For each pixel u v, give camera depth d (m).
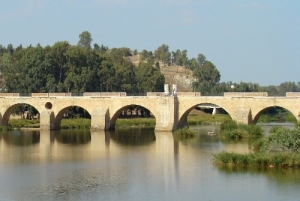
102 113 109.56
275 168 60.62
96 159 70.06
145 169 62.44
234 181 54.97
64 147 82.25
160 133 102.50
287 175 56.88
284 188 51.81
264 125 118.88
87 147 82.12
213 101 101.19
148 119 136.88
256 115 97.44
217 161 65.12
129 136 98.31
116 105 109.88
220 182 54.75
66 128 116.50
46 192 51.94
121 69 166.50
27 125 121.19
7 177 58.75
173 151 76.56
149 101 106.62
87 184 54.94
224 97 100.00
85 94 112.81
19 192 52.06
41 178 58.06
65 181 56.41
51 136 98.88
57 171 61.81
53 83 141.38
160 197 49.75
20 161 68.81
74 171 61.72
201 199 48.97
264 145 67.19
